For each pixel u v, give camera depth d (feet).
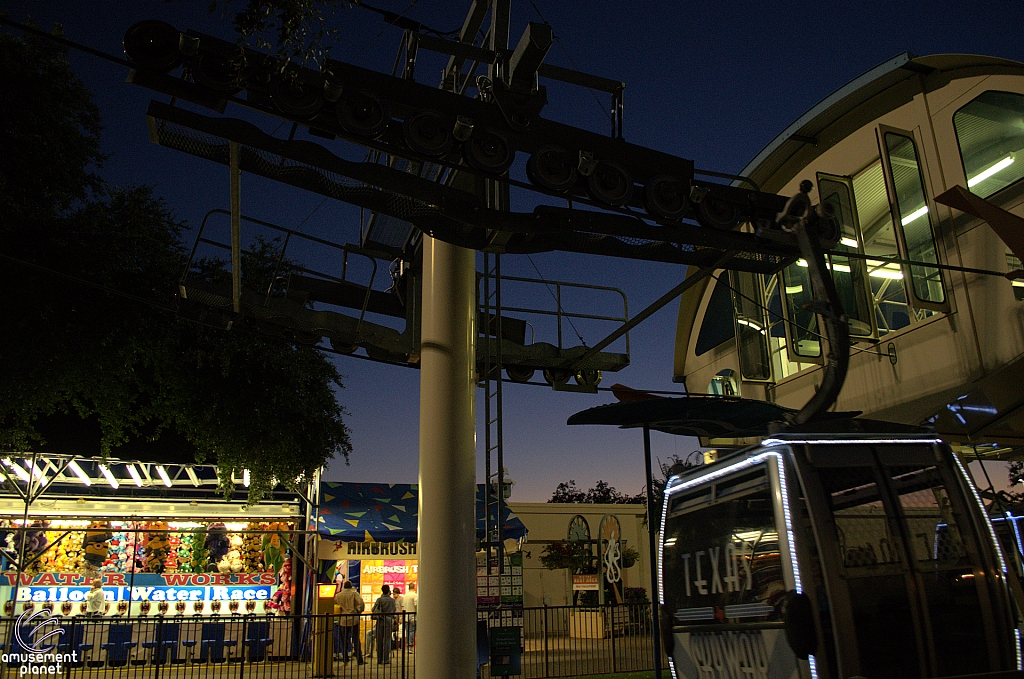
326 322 36.27
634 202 25.48
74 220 36.86
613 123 26.18
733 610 19.43
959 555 17.87
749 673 18.67
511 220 23.88
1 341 33.65
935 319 43.09
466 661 28.02
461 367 30.40
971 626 17.22
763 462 18.53
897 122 46.73
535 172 23.40
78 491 56.34
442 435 29.68
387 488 64.49
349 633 53.26
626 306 43.14
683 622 22.12
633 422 30.22
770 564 18.03
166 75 19.53
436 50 24.93
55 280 34.83
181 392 48.52
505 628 34.30
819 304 20.08
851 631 16.21
